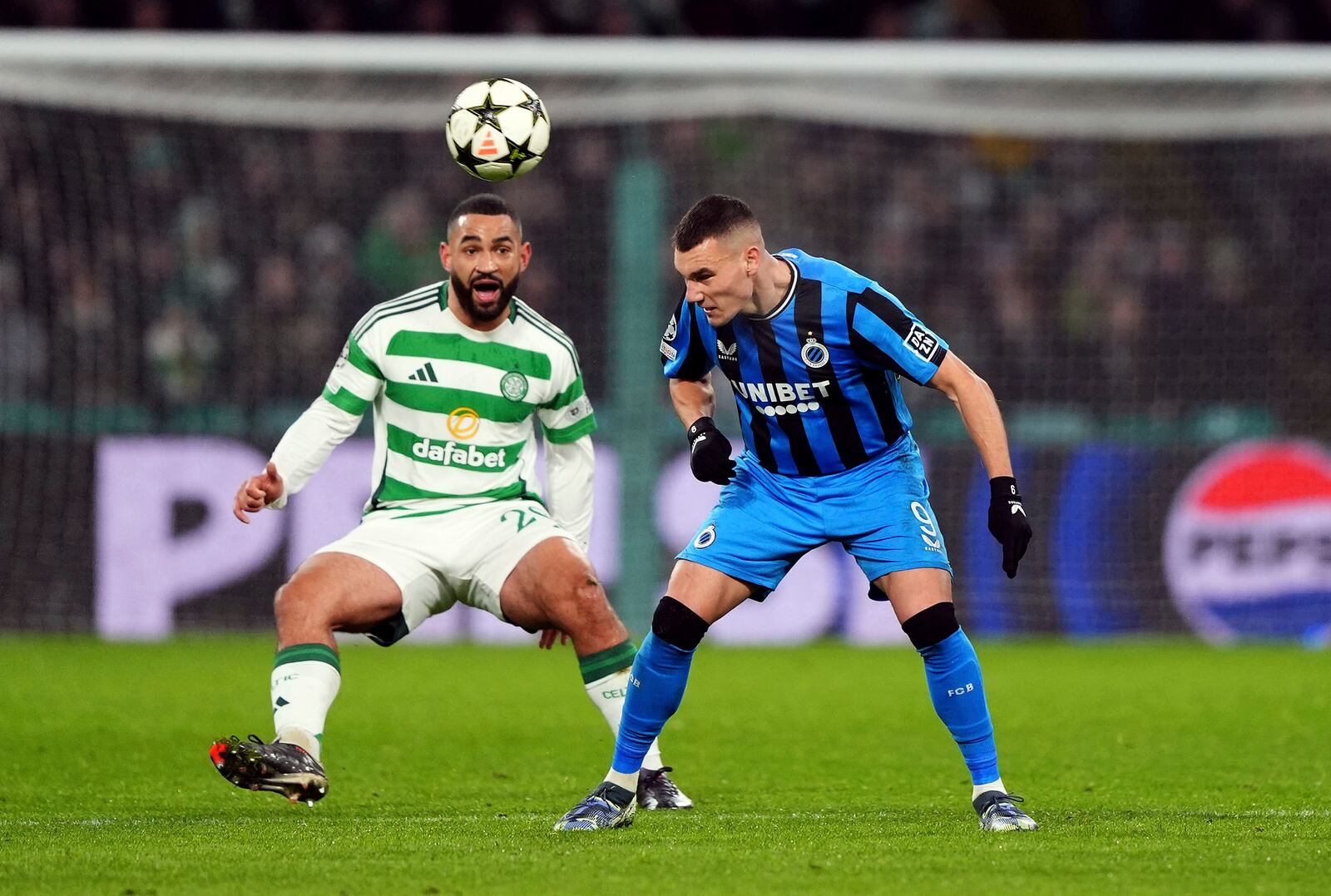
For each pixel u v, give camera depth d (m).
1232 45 60.41
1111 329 53.88
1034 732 26.62
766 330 16.09
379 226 52.03
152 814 18.39
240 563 42.25
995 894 12.66
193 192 50.38
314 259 51.28
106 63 38.78
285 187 51.56
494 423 19.06
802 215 55.41
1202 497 43.78
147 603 42.28
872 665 37.47
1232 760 23.41
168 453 42.50
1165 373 53.75
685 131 54.44
